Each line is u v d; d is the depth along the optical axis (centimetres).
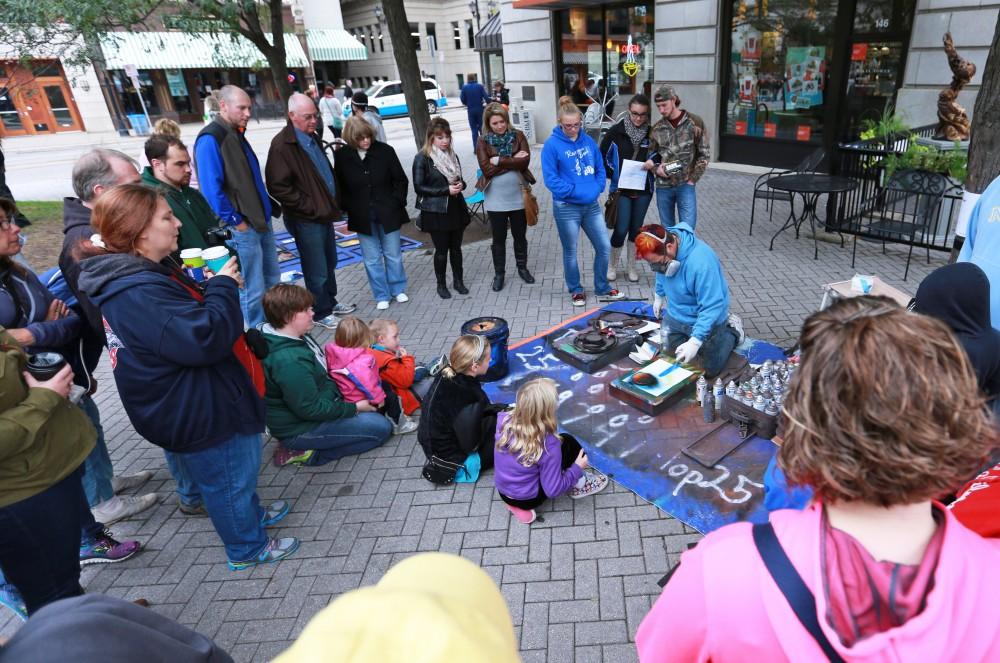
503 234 584
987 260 261
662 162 550
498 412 343
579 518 306
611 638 242
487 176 559
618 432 367
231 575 290
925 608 73
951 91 678
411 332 530
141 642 91
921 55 819
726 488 315
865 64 889
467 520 313
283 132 484
